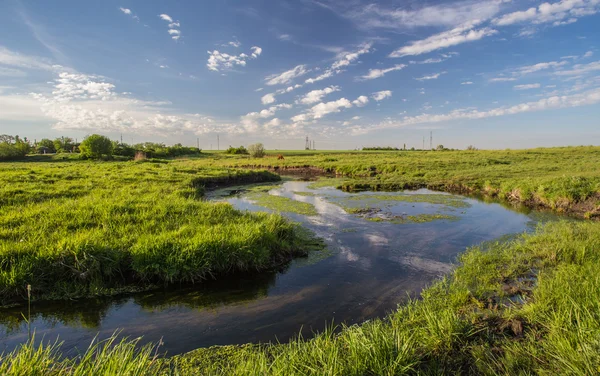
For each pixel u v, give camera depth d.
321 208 14.30
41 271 5.63
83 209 8.96
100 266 6.07
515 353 3.29
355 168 34.00
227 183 24.14
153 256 6.23
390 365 3.02
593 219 11.83
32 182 15.30
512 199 16.61
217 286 6.21
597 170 23.16
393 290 5.98
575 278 4.85
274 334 4.58
